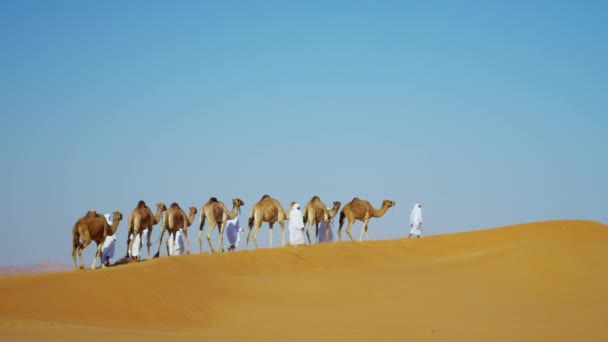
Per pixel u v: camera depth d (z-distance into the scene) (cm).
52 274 2822
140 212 3691
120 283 2850
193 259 3631
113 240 3778
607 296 3344
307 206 4725
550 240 4144
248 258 3928
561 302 3294
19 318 2417
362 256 4453
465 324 2795
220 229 4212
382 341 2331
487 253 4275
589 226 5038
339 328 2688
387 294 3334
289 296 3262
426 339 2383
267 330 2627
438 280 3675
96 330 2323
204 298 3041
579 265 3766
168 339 2216
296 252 4216
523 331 2597
